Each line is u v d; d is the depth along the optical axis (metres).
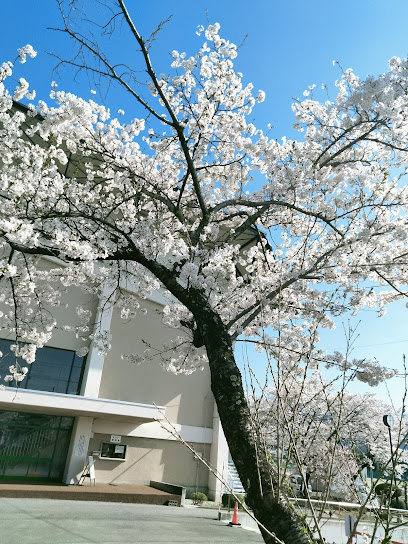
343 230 6.54
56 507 10.53
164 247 6.42
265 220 7.73
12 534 7.23
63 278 8.08
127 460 15.45
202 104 6.66
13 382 13.36
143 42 4.48
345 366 2.45
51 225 5.52
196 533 9.05
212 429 17.78
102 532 8.02
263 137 7.25
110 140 7.47
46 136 6.32
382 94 4.93
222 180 8.05
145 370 16.62
